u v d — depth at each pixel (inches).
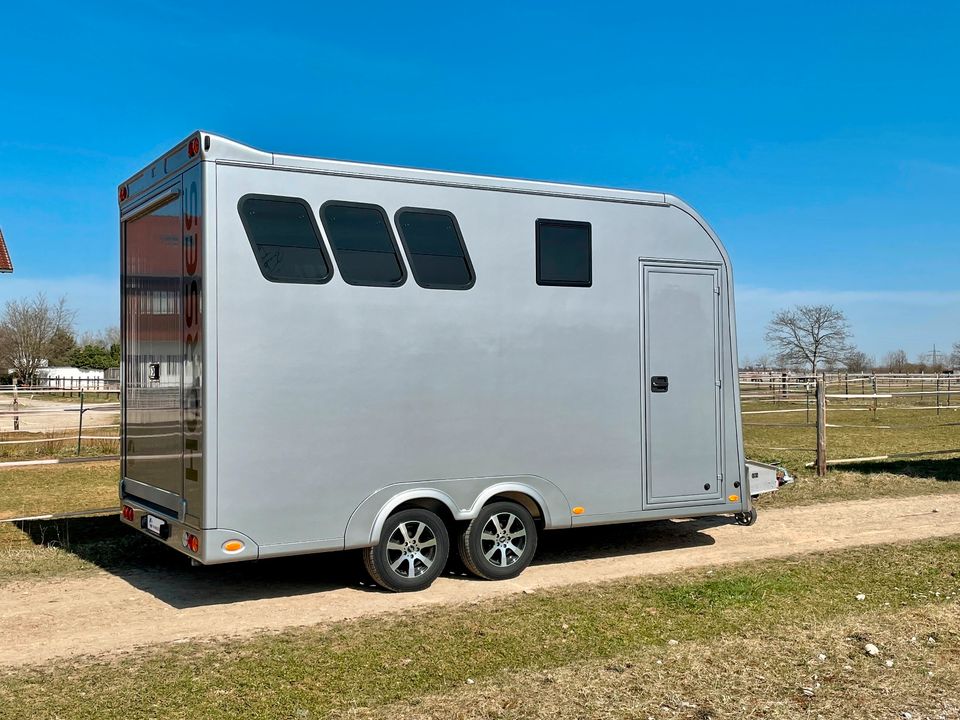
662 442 287.3
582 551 307.3
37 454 599.8
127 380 278.7
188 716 160.6
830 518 363.6
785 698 169.3
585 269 275.6
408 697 169.5
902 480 453.1
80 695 170.2
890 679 179.0
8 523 354.0
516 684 175.2
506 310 262.4
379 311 243.8
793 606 231.0
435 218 253.4
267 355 228.2
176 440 237.9
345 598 244.1
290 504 230.7
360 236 242.2
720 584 251.4
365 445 241.0
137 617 225.5
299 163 234.8
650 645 199.9
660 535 335.0
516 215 265.4
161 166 249.3
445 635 208.1
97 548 305.1
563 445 270.8
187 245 231.8
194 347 226.1
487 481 259.1
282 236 231.6
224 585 258.4
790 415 965.8
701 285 295.4
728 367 299.7
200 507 222.2
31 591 250.2
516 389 263.3
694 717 160.2
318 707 164.7
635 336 283.1
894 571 268.7
